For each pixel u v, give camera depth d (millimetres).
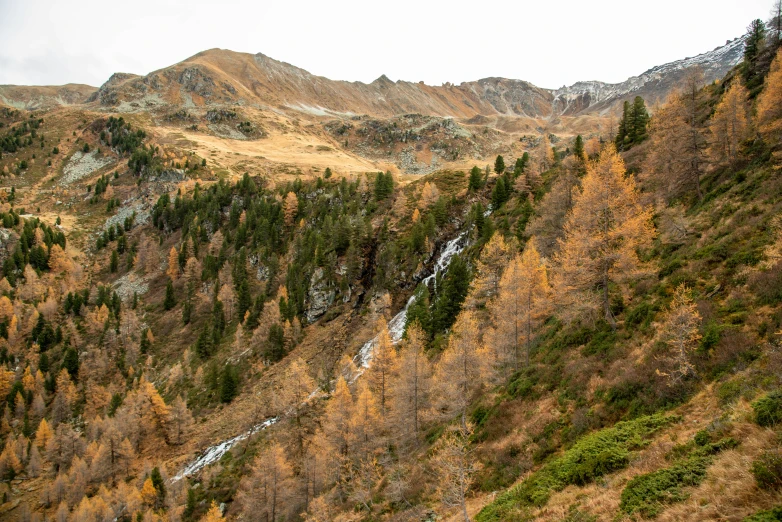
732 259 25172
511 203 87250
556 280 33969
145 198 176000
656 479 13383
